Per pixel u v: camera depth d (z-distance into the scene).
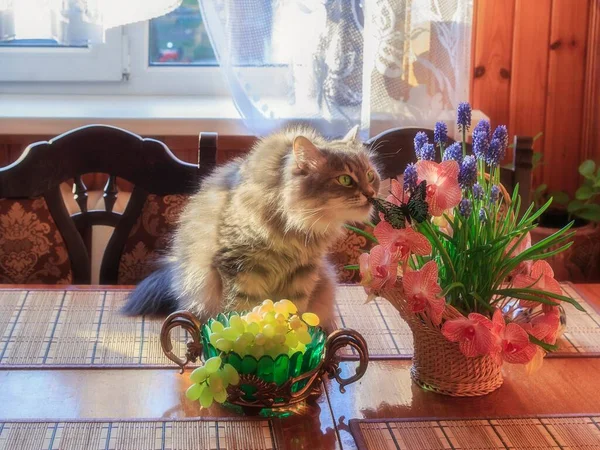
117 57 2.23
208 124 2.01
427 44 1.94
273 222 1.34
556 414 1.04
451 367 1.07
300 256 1.37
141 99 2.23
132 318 1.32
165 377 1.12
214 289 1.39
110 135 1.59
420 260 1.08
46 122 1.97
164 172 1.61
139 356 1.18
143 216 1.66
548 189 2.23
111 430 0.97
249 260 1.36
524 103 2.17
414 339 1.11
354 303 1.42
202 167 1.60
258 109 1.94
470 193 1.04
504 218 1.08
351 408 1.05
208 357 1.03
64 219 1.60
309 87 1.93
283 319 1.00
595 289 1.48
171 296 1.40
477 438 0.97
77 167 1.59
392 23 1.91
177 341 1.24
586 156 2.19
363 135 1.96
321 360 1.04
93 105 2.12
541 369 1.17
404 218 0.99
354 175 1.32
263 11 1.89
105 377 1.12
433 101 1.98
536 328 1.04
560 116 2.18
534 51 2.13
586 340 1.26
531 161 1.62
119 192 2.10
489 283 1.05
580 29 2.12
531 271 1.06
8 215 1.62
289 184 1.32
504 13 2.11
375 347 1.23
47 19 1.89
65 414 1.01
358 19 1.89
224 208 1.41
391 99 1.97
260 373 0.99
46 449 0.93
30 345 1.20
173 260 1.48
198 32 2.25
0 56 2.20
